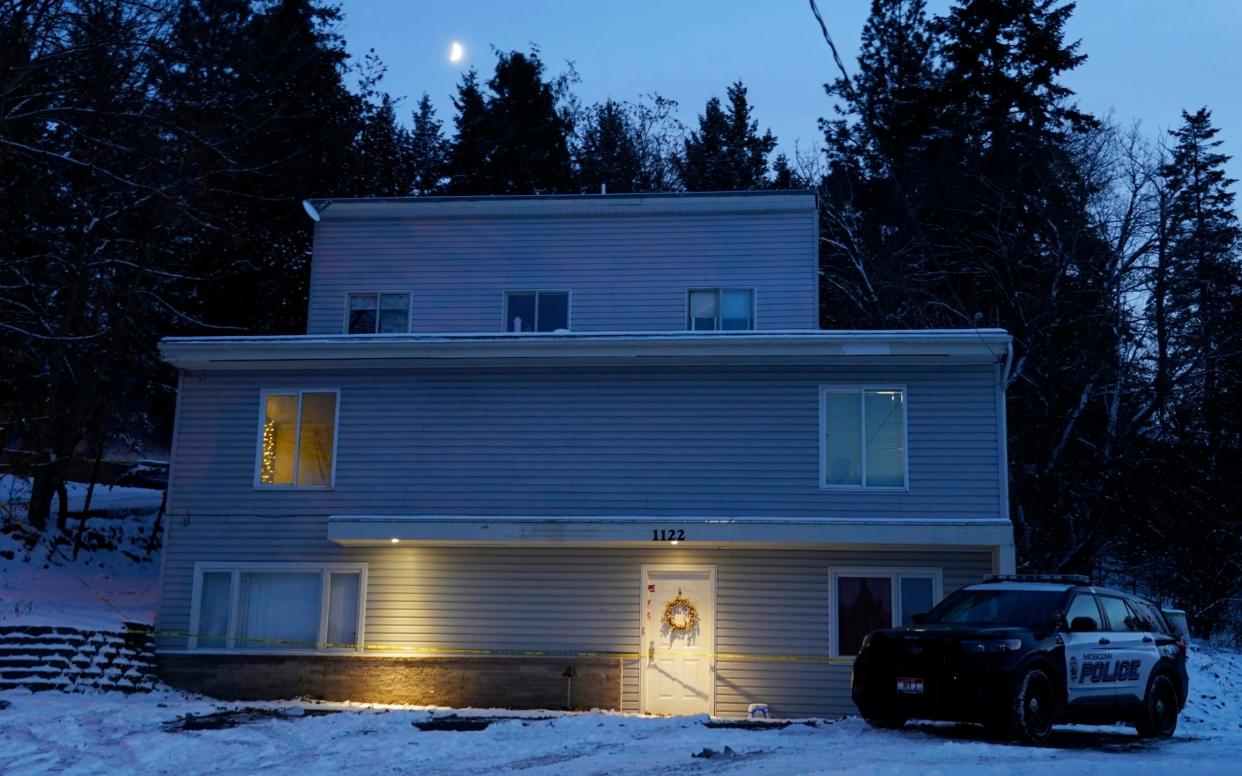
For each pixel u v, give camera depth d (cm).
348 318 2620
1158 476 3194
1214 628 3219
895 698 1388
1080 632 1455
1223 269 3466
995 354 2023
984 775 1062
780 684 2017
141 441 3916
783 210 2577
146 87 2550
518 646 2072
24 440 2930
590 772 1163
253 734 1459
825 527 1947
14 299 2698
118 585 2692
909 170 4175
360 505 2138
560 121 5112
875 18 4822
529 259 2605
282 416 2191
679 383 2114
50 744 1384
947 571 2027
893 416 2070
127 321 2944
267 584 2145
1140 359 3425
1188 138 4344
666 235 2588
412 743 1374
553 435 2122
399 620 2102
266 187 3581
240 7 2939
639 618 2058
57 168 2644
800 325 2523
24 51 2245
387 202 2636
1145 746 1408
